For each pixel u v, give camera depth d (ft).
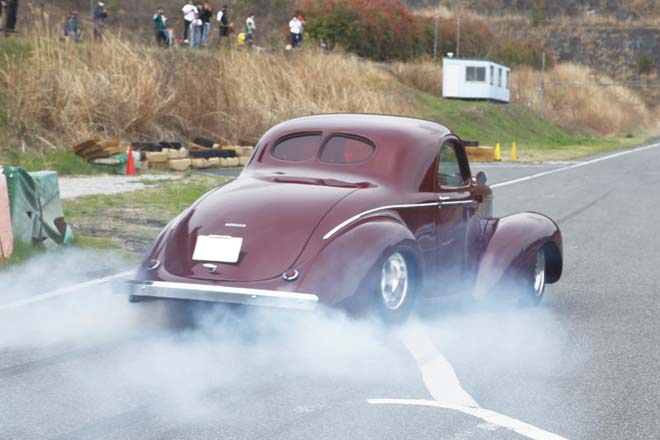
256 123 112.78
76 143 88.53
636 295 35.50
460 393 21.97
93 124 93.40
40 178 40.70
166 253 26.37
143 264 26.53
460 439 18.67
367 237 25.57
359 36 216.74
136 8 246.06
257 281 24.80
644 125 282.15
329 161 28.89
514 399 21.61
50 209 41.50
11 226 38.32
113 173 81.66
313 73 134.31
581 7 454.81
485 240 31.91
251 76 122.11
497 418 20.12
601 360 25.49
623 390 22.58
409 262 27.35
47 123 89.81
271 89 123.34
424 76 210.18
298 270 24.76
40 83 90.53
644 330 29.45
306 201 26.55
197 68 115.03
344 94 133.39
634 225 58.34
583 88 260.01
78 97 92.63
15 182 38.81
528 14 443.32
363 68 167.63
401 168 28.50
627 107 278.67
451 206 29.78
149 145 89.35
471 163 124.47
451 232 29.86
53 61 93.86
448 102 202.90
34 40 100.01
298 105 122.52
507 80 223.51
